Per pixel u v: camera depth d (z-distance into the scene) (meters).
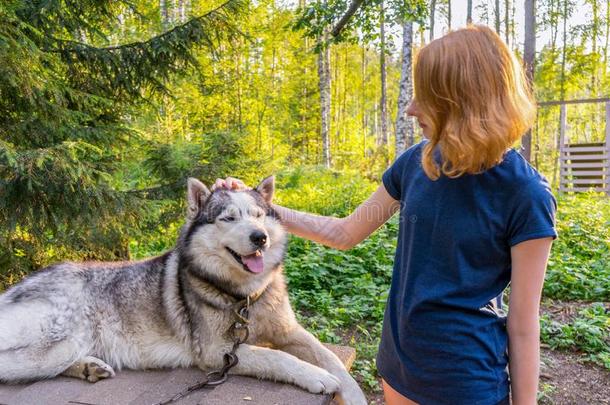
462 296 1.56
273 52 25.00
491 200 1.48
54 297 2.67
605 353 4.21
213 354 2.59
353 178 15.29
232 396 2.26
